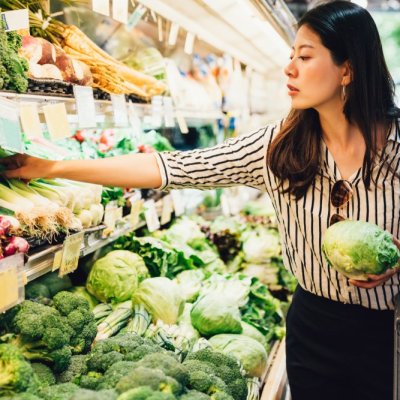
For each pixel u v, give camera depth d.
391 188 1.60
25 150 2.13
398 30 9.01
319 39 1.50
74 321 1.65
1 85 1.40
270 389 2.21
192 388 1.43
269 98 5.83
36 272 1.57
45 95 1.65
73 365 1.57
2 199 1.60
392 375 1.73
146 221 2.83
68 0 2.54
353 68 1.53
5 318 1.47
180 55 4.06
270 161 1.69
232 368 1.68
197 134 4.52
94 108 1.96
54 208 1.69
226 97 4.57
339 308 1.76
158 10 2.77
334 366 1.80
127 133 3.09
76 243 1.80
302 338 1.87
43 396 1.31
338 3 1.53
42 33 2.12
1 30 1.45
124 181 1.70
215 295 2.30
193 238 3.24
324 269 1.73
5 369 1.26
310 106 1.56
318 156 1.65
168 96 3.28
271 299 2.95
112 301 2.21
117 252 2.31
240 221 3.94
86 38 2.34
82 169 1.66
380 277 1.56
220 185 1.81
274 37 3.25
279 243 3.56
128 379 1.26
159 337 1.86
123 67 2.59
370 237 1.54
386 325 1.72
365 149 1.60
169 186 1.74
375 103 1.56
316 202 1.68
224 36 3.56
